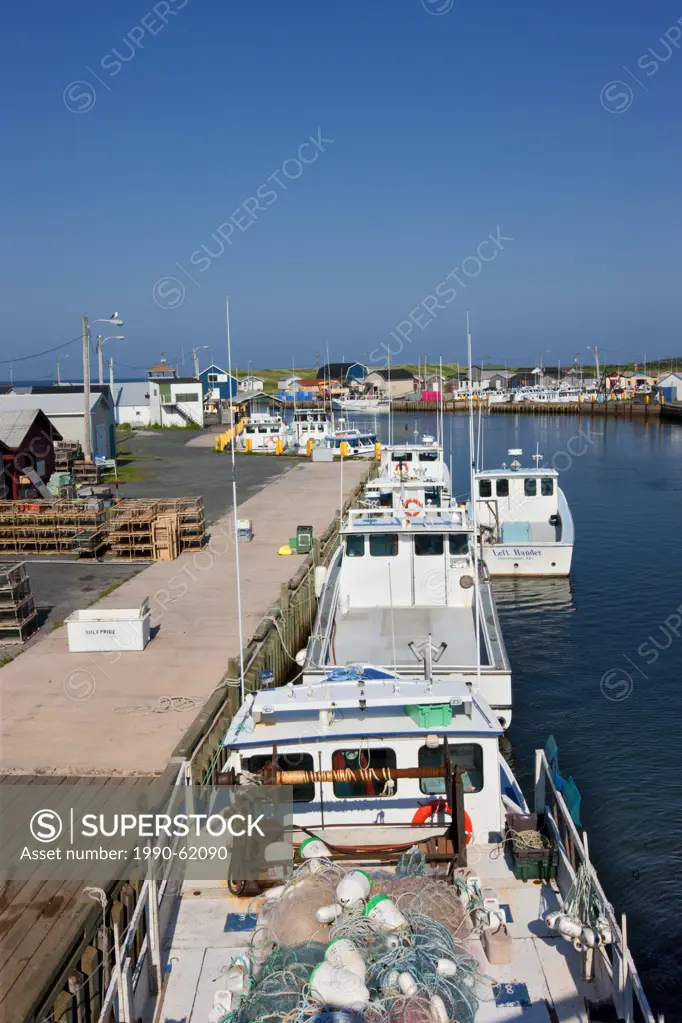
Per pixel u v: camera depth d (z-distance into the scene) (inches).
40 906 301.6
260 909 241.8
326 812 278.5
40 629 676.7
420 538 591.2
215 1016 191.8
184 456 2034.9
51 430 1386.6
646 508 1406.3
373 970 181.5
